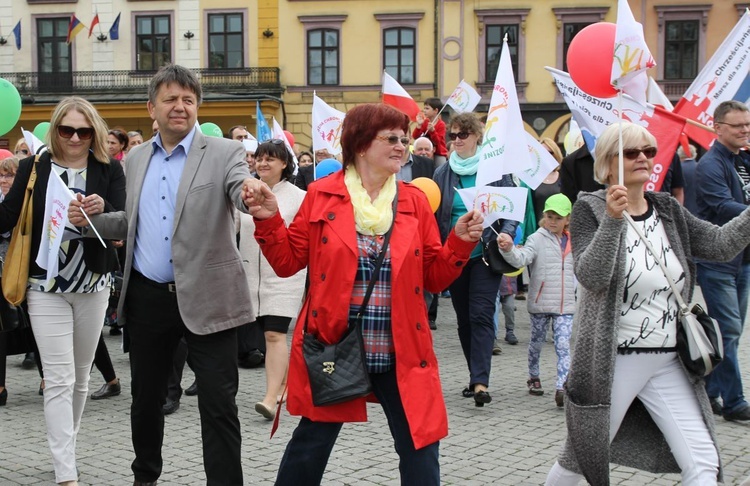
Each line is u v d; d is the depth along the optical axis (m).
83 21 35.03
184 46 34.59
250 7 34.28
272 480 5.14
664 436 3.86
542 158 7.52
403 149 3.75
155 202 4.52
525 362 9.08
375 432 6.21
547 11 33.06
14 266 4.94
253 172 9.93
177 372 6.93
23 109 34.38
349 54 33.94
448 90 33.56
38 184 4.99
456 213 7.23
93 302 5.11
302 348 3.72
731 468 5.34
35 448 5.90
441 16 33.41
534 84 33.22
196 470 5.33
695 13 32.84
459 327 7.30
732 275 6.30
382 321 3.67
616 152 3.91
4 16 35.38
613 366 3.79
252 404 7.16
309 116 34.25
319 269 3.71
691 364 3.77
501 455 5.64
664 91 33.12
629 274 3.83
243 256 6.82
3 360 7.21
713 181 6.28
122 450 5.82
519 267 6.81
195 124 4.57
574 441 3.89
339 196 3.75
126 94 34.72
